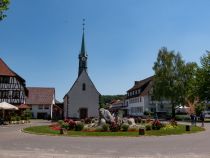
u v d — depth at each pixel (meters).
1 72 70.12
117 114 41.41
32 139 24.62
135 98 103.50
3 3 19.47
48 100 90.00
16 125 46.00
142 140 23.86
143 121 45.12
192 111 68.81
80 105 67.19
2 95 70.00
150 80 94.25
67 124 34.19
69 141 23.11
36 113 88.88
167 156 15.62
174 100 73.44
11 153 16.47
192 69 74.38
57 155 15.88
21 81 76.56
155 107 91.62
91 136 27.27
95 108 67.38
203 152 17.03
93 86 67.94
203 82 67.56
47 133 29.91
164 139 24.59
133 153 16.69
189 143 21.50
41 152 17.00
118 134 28.38
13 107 48.75
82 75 68.06
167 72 73.75
